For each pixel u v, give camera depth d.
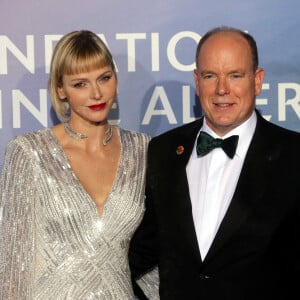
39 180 2.15
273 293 1.98
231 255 1.99
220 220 2.06
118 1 2.62
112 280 2.15
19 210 2.14
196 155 2.19
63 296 2.11
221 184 2.11
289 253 2.00
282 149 2.06
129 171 2.25
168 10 2.63
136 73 2.66
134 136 2.33
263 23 2.62
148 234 2.27
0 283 2.17
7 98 2.66
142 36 2.64
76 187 2.15
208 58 2.05
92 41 2.15
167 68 2.66
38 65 2.65
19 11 2.62
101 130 2.24
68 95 2.19
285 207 1.98
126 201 2.21
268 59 2.63
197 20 2.63
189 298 2.05
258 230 1.98
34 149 2.18
